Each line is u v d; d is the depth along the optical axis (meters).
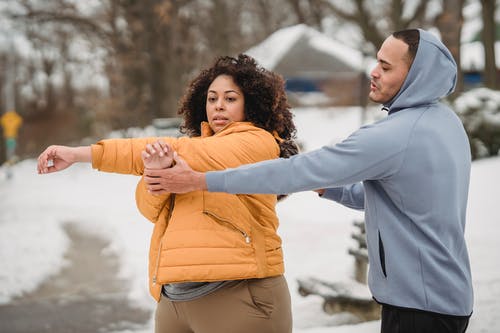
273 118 2.80
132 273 7.90
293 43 35.66
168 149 2.34
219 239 2.48
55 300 6.79
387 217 2.41
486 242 7.52
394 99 2.52
